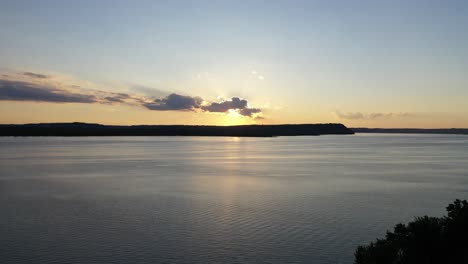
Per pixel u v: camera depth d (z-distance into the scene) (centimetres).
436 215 3528
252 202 4131
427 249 1477
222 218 3406
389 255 1506
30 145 17775
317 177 6325
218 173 6912
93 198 4350
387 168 7800
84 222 3275
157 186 5291
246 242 2759
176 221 3319
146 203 4072
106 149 14712
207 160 9881
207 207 3869
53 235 2906
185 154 12150
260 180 5953
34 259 2436
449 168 7794
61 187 5166
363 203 4072
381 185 5416
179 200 4250
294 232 2986
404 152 13388
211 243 2738
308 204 4012
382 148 16338
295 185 5412
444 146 18438
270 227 3130
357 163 8988
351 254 2523
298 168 7819
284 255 2512
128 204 4016
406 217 3456
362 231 3016
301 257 2477
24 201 4156
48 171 7088
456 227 1491
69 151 13262
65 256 2486
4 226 3138
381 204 4019
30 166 8006
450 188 5138
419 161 9538
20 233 2948
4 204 3994
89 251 2577
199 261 2420
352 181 5838
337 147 17200
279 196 4506
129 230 3042
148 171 7200
